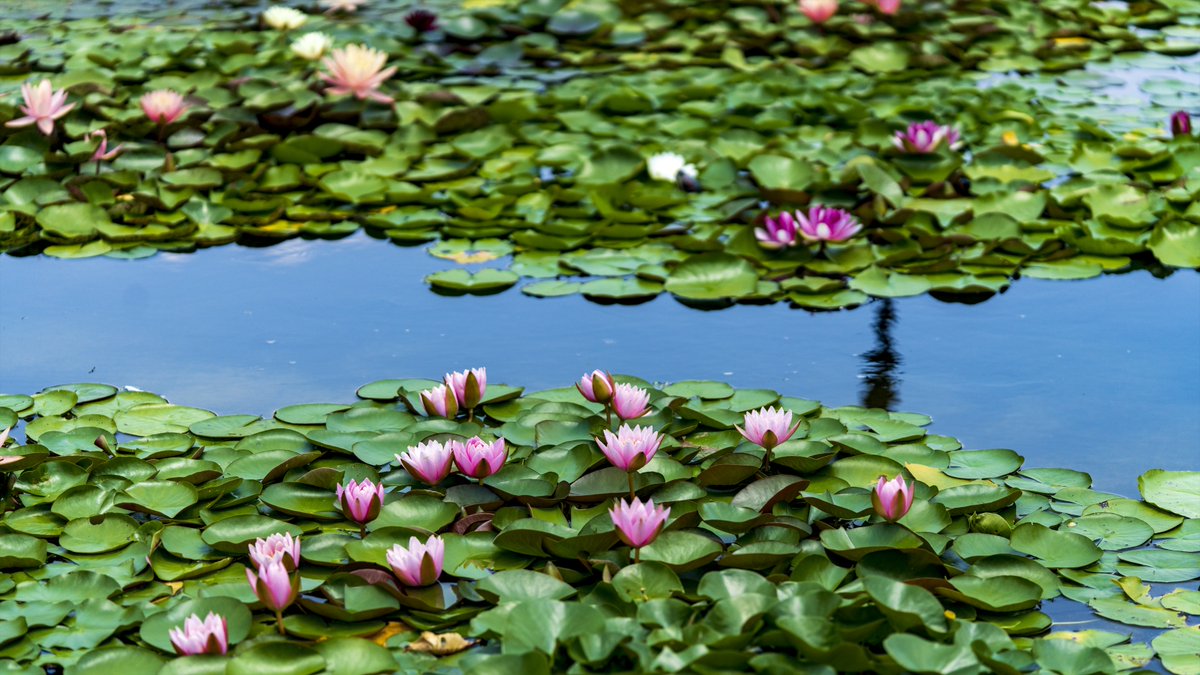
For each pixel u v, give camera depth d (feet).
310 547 8.87
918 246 15.01
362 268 15.10
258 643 7.55
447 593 8.53
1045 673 7.55
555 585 8.30
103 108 20.15
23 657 7.77
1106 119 20.17
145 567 8.87
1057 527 9.39
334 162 18.67
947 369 12.35
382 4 29.96
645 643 7.58
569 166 18.63
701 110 20.80
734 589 8.13
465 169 18.07
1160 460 10.56
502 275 14.66
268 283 14.66
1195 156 17.58
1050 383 11.98
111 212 16.37
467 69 23.79
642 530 8.30
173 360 12.65
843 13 27.14
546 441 10.43
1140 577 8.75
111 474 9.99
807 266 14.84
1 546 8.98
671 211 16.65
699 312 13.80
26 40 26.05
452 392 10.69
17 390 11.97
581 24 26.16
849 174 16.53
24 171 17.54
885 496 8.79
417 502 9.37
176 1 31.12
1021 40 25.48
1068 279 14.40
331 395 11.87
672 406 11.07
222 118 19.44
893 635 7.41
